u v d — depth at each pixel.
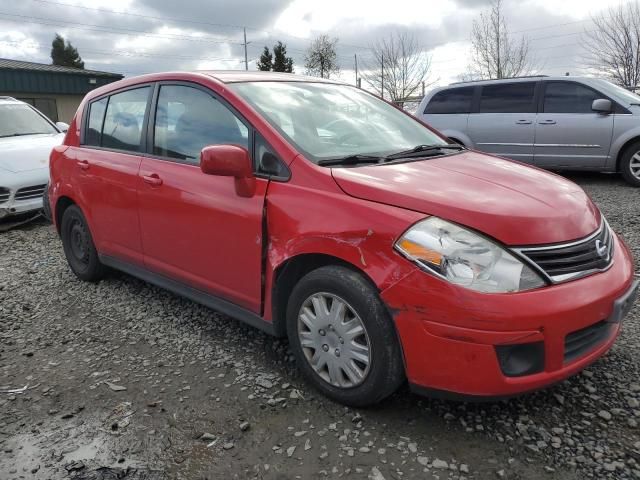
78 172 4.43
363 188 2.61
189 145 3.49
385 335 2.48
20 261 5.63
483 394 2.32
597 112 8.45
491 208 2.41
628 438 2.42
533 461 2.30
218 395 2.89
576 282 2.39
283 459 2.38
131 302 4.28
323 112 3.46
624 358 3.09
